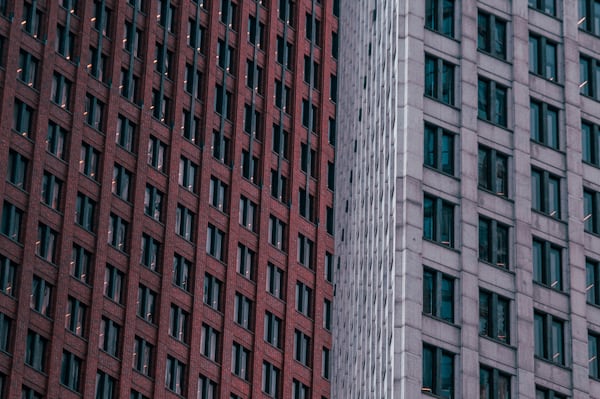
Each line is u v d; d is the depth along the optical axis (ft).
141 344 511.81
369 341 394.11
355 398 417.49
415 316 331.98
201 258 534.78
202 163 543.39
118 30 530.68
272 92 570.87
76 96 515.91
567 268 348.38
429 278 336.90
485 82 357.61
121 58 529.86
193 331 525.75
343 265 477.77
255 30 571.28
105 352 501.15
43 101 508.12
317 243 568.82
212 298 535.19
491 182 349.61
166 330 518.37
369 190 417.69
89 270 505.66
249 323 543.39
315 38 588.09
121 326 507.71
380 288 376.27
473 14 360.89
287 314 553.23
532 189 353.10
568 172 356.38
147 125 531.09
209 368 527.40
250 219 554.05
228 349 534.37
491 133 353.10
